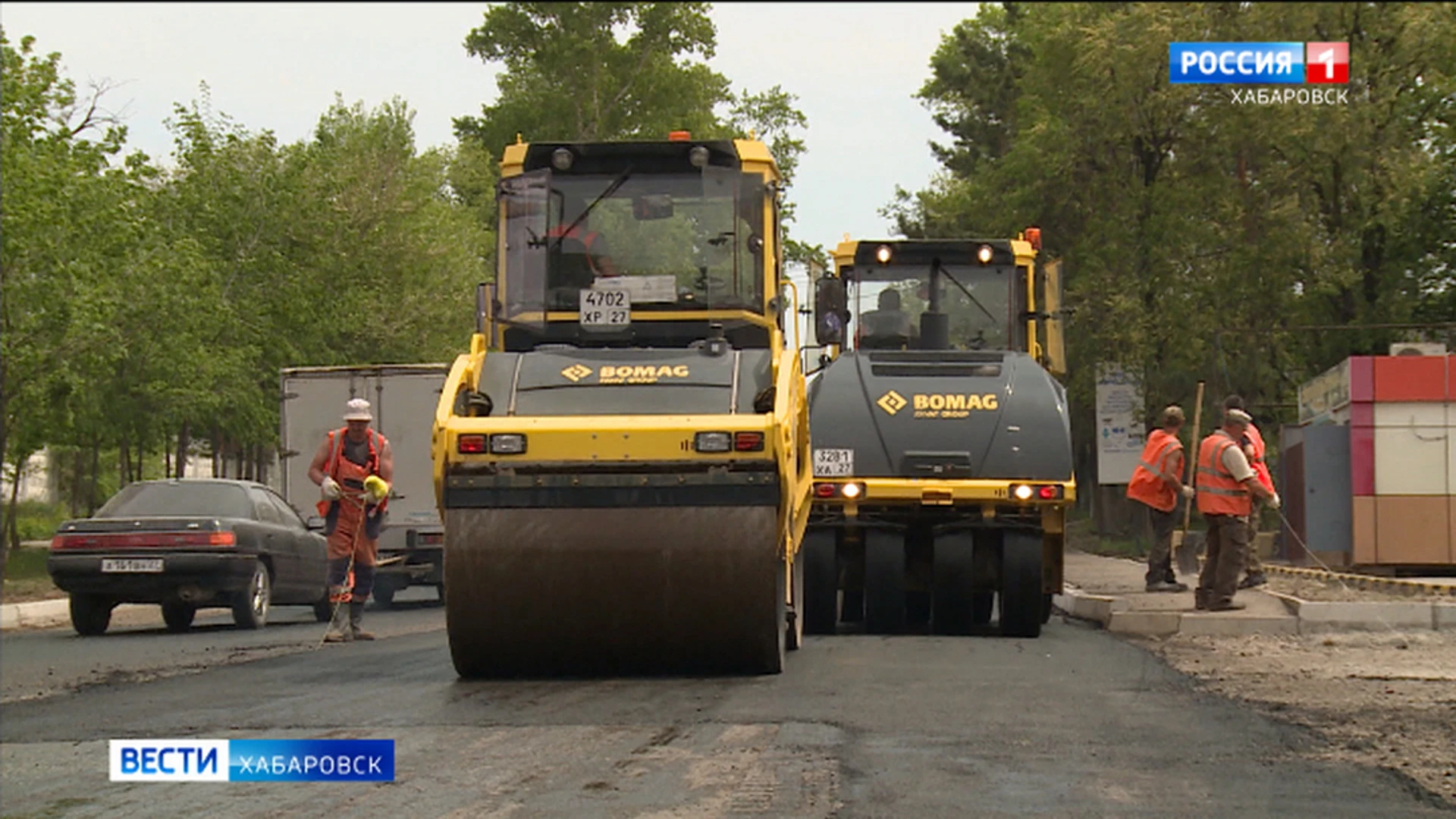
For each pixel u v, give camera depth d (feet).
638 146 38.29
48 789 23.31
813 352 55.06
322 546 68.69
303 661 42.55
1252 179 138.62
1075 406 168.25
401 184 155.22
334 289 138.51
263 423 126.52
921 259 57.62
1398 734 27.09
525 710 29.96
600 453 33.24
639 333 37.91
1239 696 32.37
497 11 184.55
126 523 59.16
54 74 96.12
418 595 97.55
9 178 86.79
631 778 22.70
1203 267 138.41
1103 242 142.41
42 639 56.95
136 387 115.55
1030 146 145.18
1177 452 62.90
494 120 192.65
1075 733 27.02
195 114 130.00
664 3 183.21
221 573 59.36
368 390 85.05
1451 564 82.17
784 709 29.71
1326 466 84.89
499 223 38.29
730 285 37.88
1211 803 21.11
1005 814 20.27
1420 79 127.75
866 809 20.53
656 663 34.65
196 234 125.29
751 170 38.34
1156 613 49.60
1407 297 131.64
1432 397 82.53
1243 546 50.49
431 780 22.77
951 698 31.58
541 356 35.76
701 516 33.30
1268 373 136.77
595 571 33.17
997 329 57.21
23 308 88.69
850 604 57.06
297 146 132.67
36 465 211.82
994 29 221.66
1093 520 185.37
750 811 20.43
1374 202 128.36
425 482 84.28
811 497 49.75
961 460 50.34
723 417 33.68
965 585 50.75
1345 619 48.19
